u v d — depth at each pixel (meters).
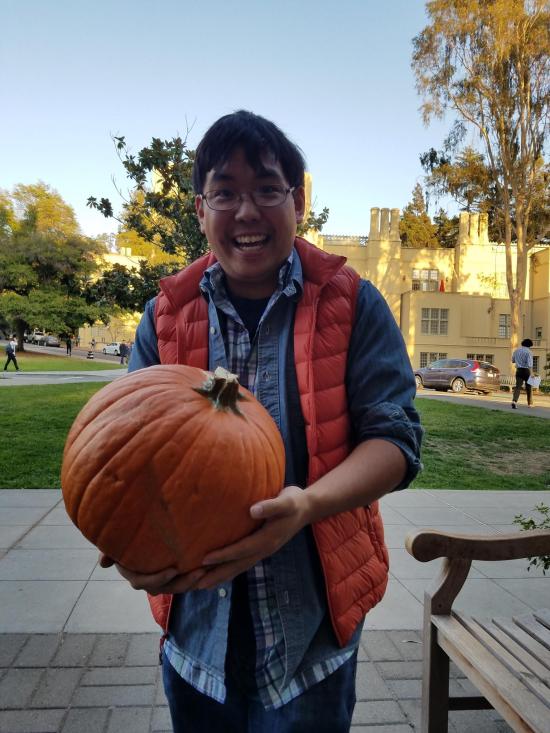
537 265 42.22
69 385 17.84
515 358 16.30
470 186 31.73
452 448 9.38
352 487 1.17
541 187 29.56
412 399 1.40
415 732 2.38
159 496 1.03
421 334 39.75
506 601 3.57
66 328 43.62
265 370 1.42
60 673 2.72
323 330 1.39
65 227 45.47
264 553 1.08
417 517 5.41
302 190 1.51
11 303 42.12
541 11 26.80
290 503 1.06
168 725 2.39
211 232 1.44
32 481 6.34
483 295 40.62
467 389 24.06
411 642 3.08
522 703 1.58
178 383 1.16
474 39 27.73
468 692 2.66
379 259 42.47
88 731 2.35
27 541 4.45
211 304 1.51
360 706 2.54
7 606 3.36
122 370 28.20
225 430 1.08
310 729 1.30
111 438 1.07
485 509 5.73
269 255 1.41
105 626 3.14
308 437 1.33
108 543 1.06
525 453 9.12
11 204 46.19
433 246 54.88
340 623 1.34
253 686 1.37
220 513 1.04
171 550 1.05
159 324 1.55
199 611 1.39
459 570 2.05
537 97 28.39
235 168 1.38
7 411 11.53
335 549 1.36
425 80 29.09
